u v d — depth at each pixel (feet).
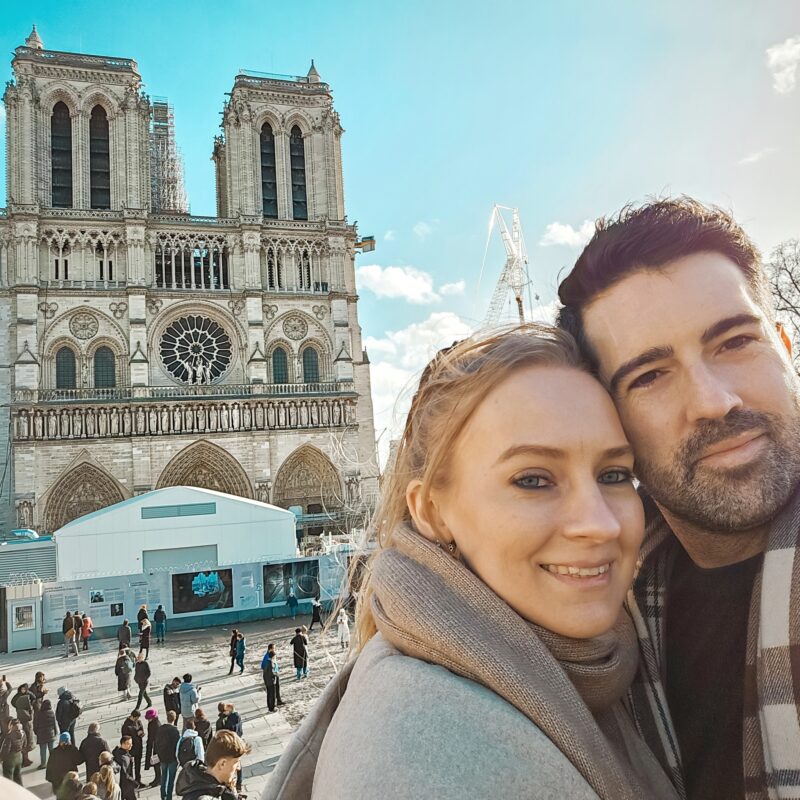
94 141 283.79
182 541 183.93
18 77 268.00
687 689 10.73
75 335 264.31
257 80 301.63
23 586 157.17
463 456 8.97
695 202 10.46
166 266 284.20
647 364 9.62
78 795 54.60
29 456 246.06
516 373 9.06
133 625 166.20
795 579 8.23
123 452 258.37
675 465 9.47
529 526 8.27
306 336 294.05
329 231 300.81
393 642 8.41
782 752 8.02
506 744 6.55
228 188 297.53
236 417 273.33
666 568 11.73
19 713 87.81
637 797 8.08
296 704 103.55
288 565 181.68
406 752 6.45
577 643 8.59
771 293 11.08
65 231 268.82
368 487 274.36
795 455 9.28
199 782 38.27
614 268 10.11
